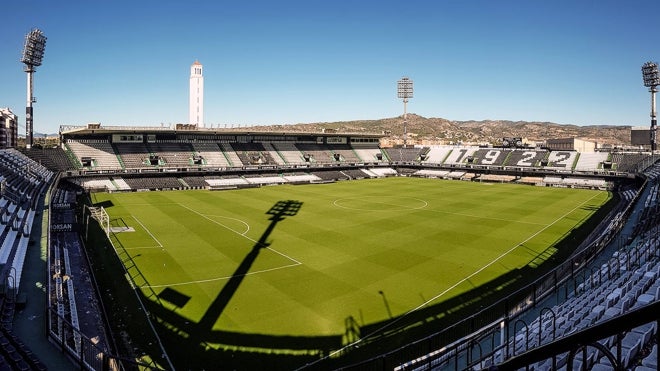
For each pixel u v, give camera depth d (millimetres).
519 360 4023
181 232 41312
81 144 78062
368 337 20688
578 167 86688
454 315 23031
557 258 33312
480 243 37719
